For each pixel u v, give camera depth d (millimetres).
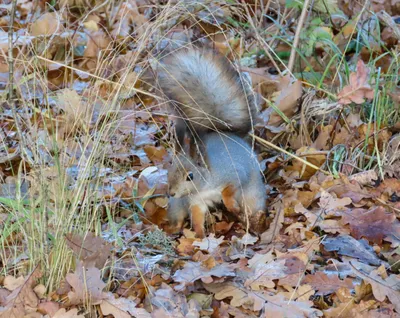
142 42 9055
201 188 9070
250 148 9359
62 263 7273
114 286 7609
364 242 8461
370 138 10492
